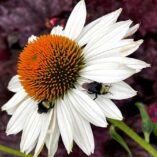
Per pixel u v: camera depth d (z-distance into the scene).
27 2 0.41
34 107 0.25
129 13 0.38
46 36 0.25
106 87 0.22
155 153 0.25
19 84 0.26
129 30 0.23
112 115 0.22
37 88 0.24
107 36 0.23
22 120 0.25
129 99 0.37
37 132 0.24
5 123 0.38
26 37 0.41
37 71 0.24
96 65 0.23
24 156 0.27
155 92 0.37
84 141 0.23
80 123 0.23
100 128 0.37
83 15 0.25
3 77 0.39
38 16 0.41
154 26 0.38
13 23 0.41
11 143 0.38
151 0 0.38
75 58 0.24
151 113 0.34
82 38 0.24
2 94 0.39
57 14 0.40
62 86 0.24
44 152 0.36
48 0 0.41
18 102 0.25
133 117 0.37
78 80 0.24
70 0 0.40
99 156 0.36
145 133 0.26
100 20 0.24
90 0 0.39
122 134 0.37
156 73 0.38
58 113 0.24
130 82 0.36
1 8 0.42
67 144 0.22
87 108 0.22
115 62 0.22
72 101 0.23
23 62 0.25
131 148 0.37
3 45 0.41
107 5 0.38
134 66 0.21
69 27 0.25
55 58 0.24
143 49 0.39
